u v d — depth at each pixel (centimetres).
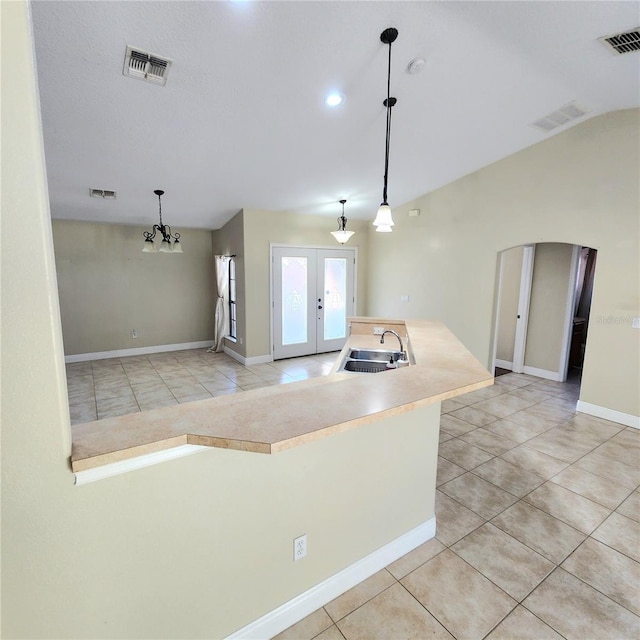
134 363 600
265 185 460
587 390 382
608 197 350
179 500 119
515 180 424
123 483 108
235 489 130
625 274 345
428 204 538
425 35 228
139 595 116
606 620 157
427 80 274
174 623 125
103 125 292
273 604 147
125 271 635
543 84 289
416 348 241
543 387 478
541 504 236
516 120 346
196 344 721
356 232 669
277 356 617
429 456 196
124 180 406
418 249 562
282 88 266
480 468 279
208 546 127
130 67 231
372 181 475
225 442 107
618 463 286
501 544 201
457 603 164
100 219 574
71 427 111
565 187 380
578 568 185
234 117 299
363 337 394
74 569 104
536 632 152
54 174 374
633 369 347
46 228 85
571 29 227
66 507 99
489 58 254
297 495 146
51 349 89
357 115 312
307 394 145
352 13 206
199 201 504
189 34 209
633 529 213
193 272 703
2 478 90
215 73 243
